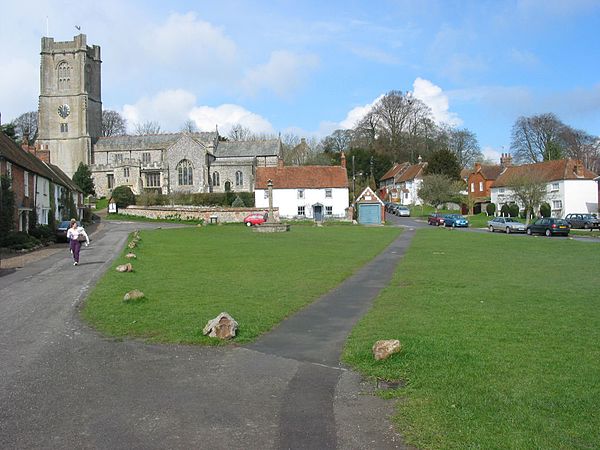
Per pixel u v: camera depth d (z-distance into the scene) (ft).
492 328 35.68
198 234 148.46
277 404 23.65
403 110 363.35
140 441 19.90
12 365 29.17
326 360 30.32
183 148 309.42
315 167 255.91
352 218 236.43
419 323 37.60
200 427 21.17
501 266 74.02
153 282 57.47
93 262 79.10
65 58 328.29
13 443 19.69
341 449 19.29
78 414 22.41
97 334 35.94
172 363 29.76
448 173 298.15
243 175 313.53
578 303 45.03
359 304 47.26
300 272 67.97
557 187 229.45
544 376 25.73
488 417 21.26
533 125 296.71
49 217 155.43
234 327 35.19
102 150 332.60
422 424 20.94
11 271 70.08
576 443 19.03
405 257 88.12
